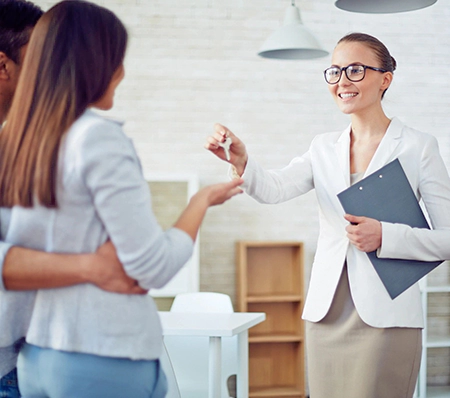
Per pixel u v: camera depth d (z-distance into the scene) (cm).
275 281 470
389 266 201
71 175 117
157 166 471
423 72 489
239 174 217
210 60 474
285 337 450
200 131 473
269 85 477
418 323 205
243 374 288
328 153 219
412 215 205
